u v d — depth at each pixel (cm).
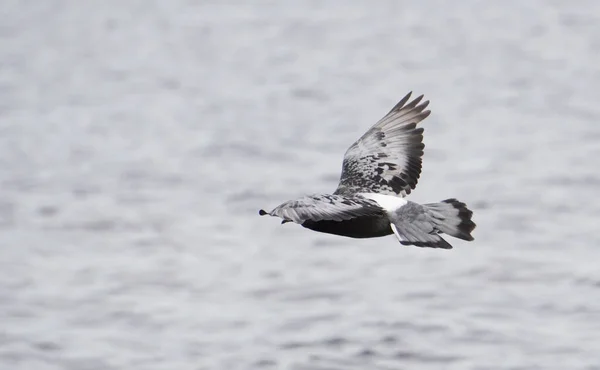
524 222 2411
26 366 1681
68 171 3066
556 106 3891
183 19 6588
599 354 1672
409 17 6353
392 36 5747
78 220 2519
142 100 4284
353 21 6288
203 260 2206
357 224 809
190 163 3147
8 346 1753
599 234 2303
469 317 1845
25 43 5866
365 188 910
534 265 2100
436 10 6550
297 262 2178
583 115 3716
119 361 1695
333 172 3017
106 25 6444
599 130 3462
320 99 4222
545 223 2402
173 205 2658
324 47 5500
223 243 2325
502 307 1881
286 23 6316
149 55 5422
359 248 2258
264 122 3781
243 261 2194
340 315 1866
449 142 3350
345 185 916
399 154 930
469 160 3097
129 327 1844
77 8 7144
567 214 2473
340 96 4275
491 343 1727
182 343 1764
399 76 4675
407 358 1677
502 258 2148
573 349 1698
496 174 2911
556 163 3012
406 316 1847
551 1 6625
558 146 3244
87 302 1956
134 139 3531
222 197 2744
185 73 4916
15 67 5138
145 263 2194
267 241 2333
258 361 1681
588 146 3234
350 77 4691
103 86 4625
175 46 5675
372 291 1989
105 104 4206
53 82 4734
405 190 915
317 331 1797
